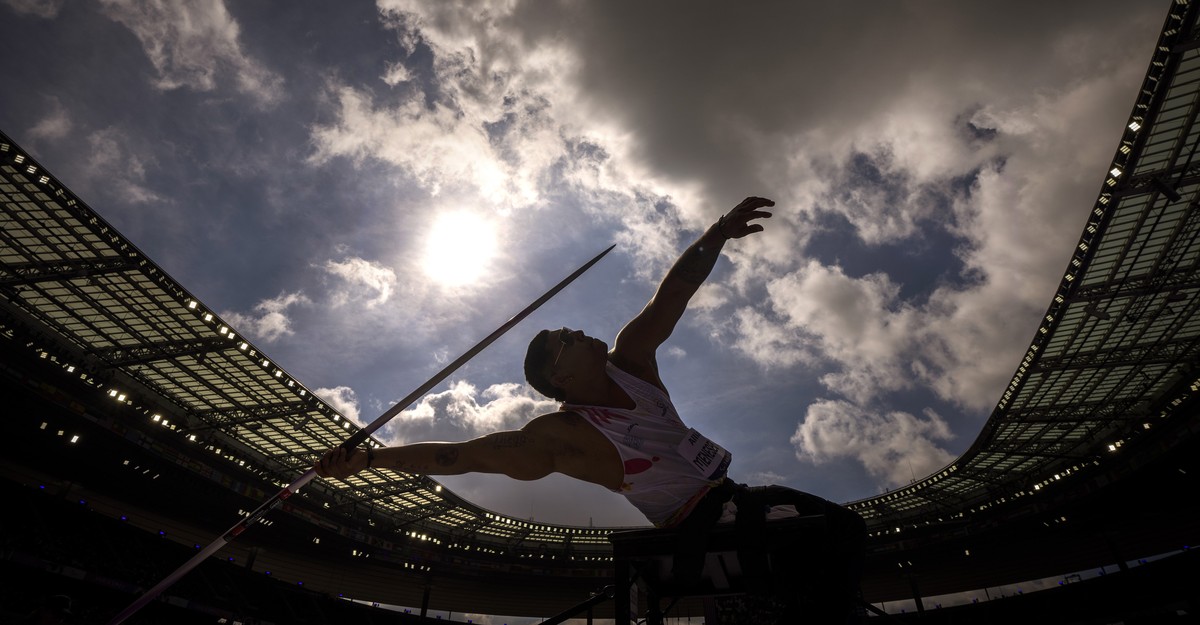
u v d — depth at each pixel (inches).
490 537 2532.0
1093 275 1187.3
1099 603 1498.5
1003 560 2194.9
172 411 1443.2
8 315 1123.9
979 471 2117.4
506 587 2384.4
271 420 1546.5
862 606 83.8
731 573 86.8
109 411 1295.5
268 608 1445.6
